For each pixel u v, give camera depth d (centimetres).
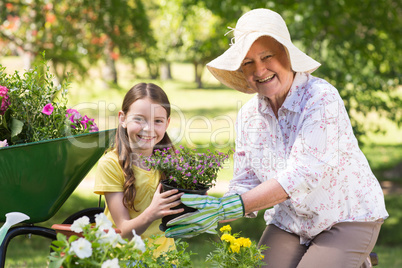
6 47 778
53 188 246
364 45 762
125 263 195
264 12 246
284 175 232
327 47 759
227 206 227
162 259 215
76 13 777
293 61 237
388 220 779
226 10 756
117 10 767
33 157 229
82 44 791
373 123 762
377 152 1338
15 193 234
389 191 968
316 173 232
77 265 179
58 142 233
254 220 749
